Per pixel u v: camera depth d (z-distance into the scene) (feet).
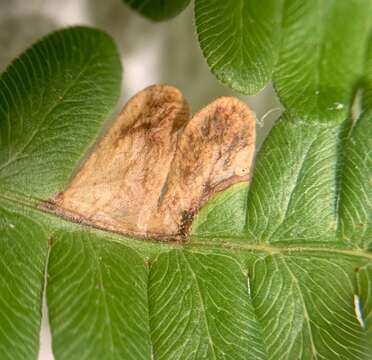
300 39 0.36
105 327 0.35
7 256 0.35
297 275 0.36
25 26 0.40
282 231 0.37
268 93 0.41
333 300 0.36
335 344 0.36
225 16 0.35
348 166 0.36
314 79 0.36
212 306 0.36
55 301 0.35
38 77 0.35
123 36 0.41
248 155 0.36
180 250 0.36
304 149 0.36
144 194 0.36
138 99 0.36
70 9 0.40
